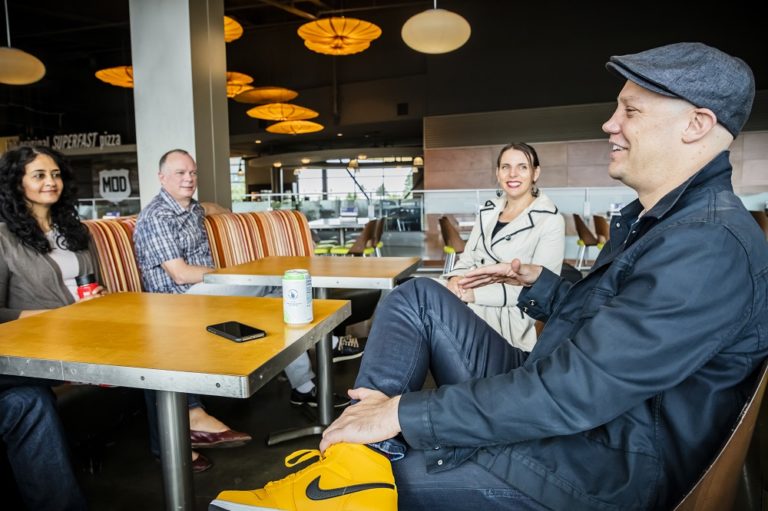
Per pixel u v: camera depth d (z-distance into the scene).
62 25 12.55
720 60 0.82
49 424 1.43
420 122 12.85
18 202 1.99
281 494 0.87
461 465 0.92
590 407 0.79
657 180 0.91
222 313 1.60
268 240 3.85
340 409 2.51
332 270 2.45
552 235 2.27
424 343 1.20
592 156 11.11
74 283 2.16
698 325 0.75
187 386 1.06
